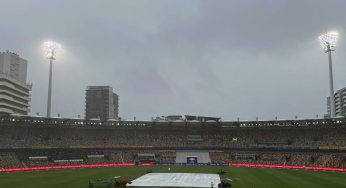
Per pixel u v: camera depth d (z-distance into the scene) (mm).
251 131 155500
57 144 139875
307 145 137125
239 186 69062
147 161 140125
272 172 101938
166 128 159875
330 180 81188
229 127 157500
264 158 136250
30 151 128375
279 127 150375
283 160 131375
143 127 158375
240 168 117312
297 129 147875
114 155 141375
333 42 144125
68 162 129250
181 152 146125
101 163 133750
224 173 95875
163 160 141500
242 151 142375
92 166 124875
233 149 143625
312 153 130250
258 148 140000
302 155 130750
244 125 153250
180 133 158875
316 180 81000
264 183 74312
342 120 131125
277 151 136875
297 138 144250
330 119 131250
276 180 80312
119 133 156250
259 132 153750
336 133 139500
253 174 94875
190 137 156750
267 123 147500
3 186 68125
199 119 170125
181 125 158250
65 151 135250
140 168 116188
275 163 130875
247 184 72312
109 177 85188
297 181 78625
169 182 74625
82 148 138000
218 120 159375
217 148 145875
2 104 195375
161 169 111500
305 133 145500
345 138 135250
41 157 128625
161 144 151375
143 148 145875
